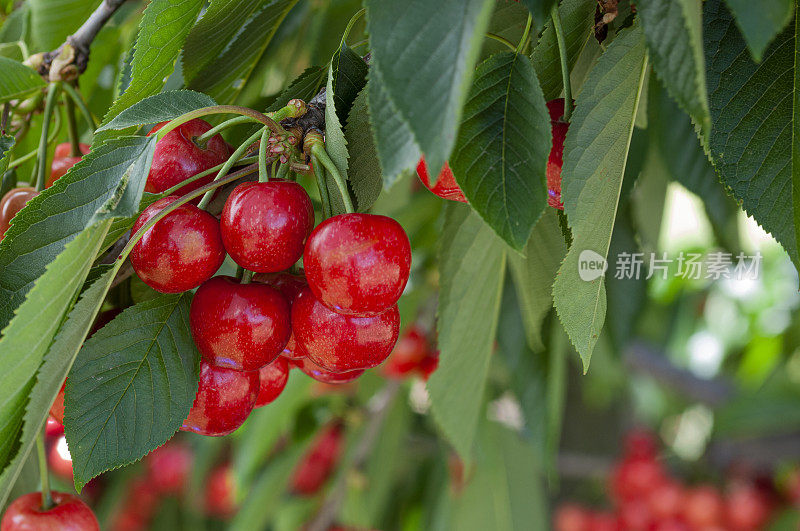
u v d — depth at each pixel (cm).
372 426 83
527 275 48
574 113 38
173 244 38
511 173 36
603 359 90
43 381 36
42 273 37
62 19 51
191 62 43
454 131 33
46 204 37
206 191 39
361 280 37
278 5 44
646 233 63
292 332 40
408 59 33
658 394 146
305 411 83
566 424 106
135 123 38
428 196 69
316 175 39
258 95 49
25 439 36
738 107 38
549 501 110
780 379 95
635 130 51
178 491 113
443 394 48
